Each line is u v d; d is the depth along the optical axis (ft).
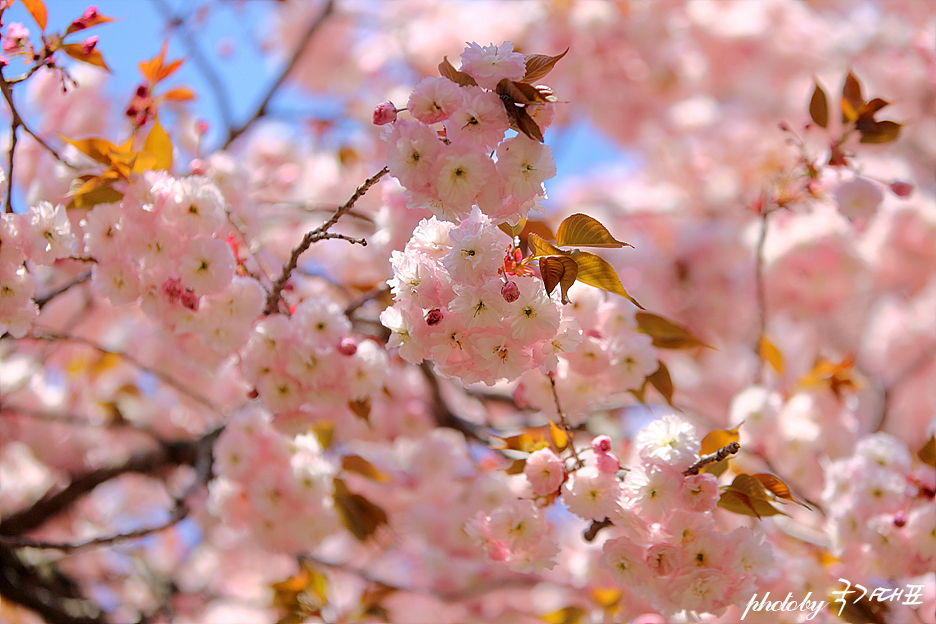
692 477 6.45
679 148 22.22
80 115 14.89
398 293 6.07
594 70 19.84
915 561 8.72
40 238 7.38
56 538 15.25
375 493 14.97
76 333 16.51
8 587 11.85
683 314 22.09
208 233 7.58
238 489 10.34
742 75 22.50
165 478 13.79
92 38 7.71
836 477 9.30
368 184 6.64
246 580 16.57
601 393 8.91
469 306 5.73
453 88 5.63
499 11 20.12
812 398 11.53
